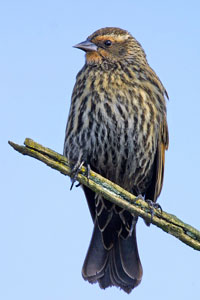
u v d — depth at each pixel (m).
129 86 8.88
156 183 9.17
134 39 9.90
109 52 9.53
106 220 9.27
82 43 9.70
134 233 9.26
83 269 9.12
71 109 9.04
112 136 8.73
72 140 8.97
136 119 8.75
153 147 9.01
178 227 6.83
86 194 9.24
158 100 9.09
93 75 9.10
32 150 6.49
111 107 8.70
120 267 9.16
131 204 7.15
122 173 9.11
